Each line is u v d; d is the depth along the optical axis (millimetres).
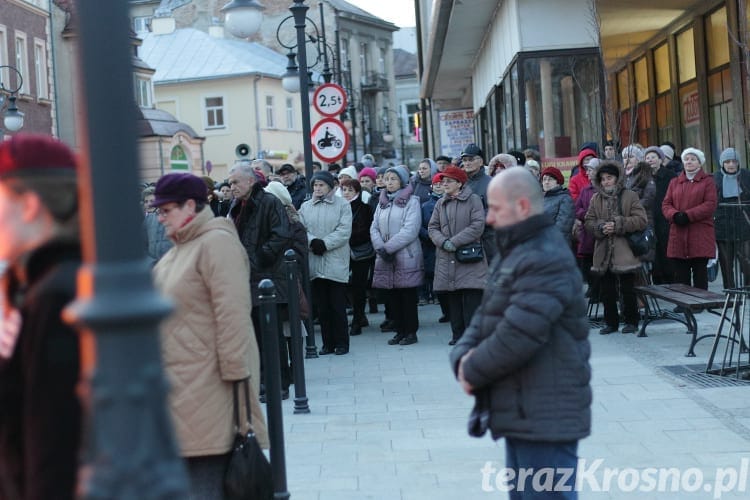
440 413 9047
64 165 3373
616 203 11898
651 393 9164
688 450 7395
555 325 4672
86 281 2521
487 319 4754
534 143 18562
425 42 35781
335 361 12062
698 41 22422
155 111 59656
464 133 36469
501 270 4734
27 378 3189
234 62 67875
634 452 7406
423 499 6672
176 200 5629
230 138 67750
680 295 10922
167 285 5574
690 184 12945
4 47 40469
